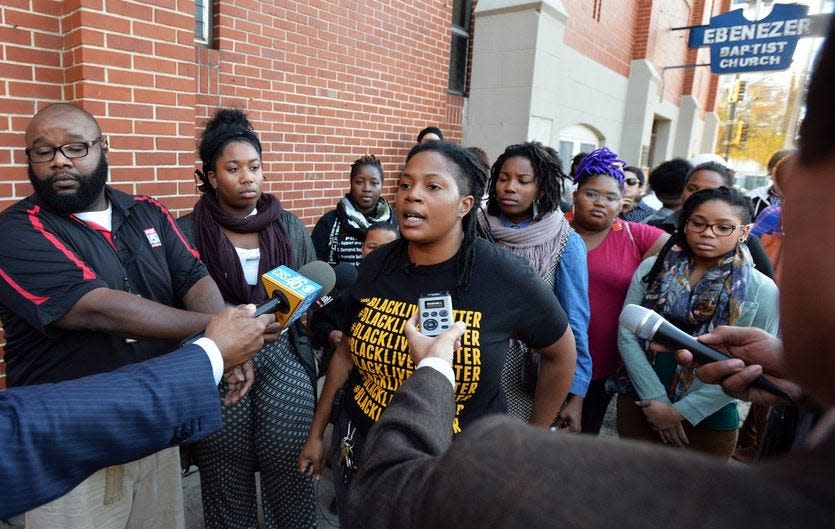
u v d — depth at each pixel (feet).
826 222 1.31
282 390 7.00
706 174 10.37
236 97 11.21
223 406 6.27
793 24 24.16
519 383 6.53
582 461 1.52
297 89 12.49
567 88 21.63
